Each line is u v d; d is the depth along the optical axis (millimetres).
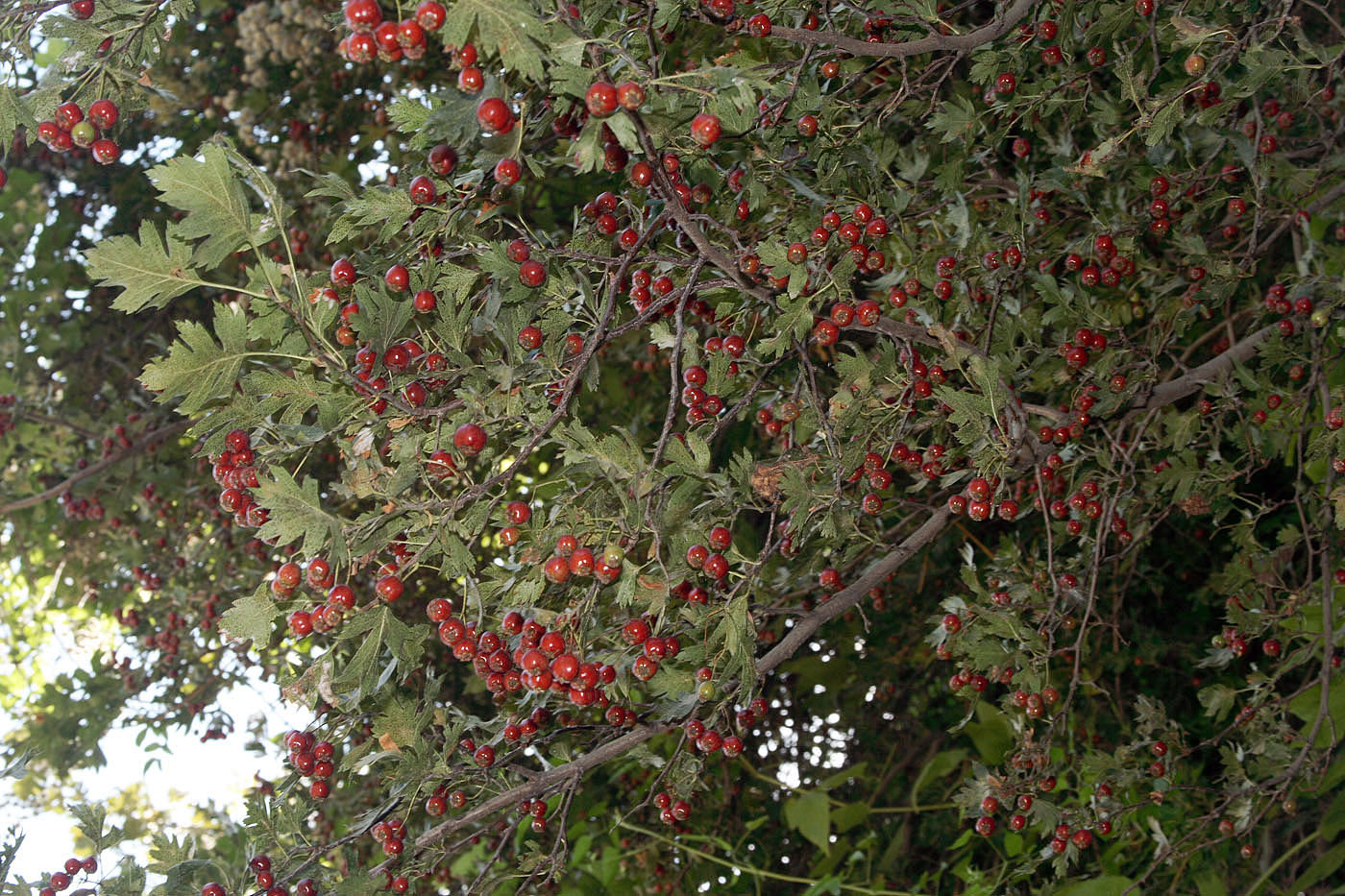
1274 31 2398
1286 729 2881
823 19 2250
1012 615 2684
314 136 4688
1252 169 2701
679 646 2301
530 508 2045
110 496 4547
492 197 2023
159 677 4473
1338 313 2740
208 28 4941
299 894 2061
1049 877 3811
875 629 4750
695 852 3775
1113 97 3053
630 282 2527
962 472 2545
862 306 2344
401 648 1918
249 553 4555
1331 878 3557
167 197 1644
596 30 2178
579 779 2309
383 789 2346
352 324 1854
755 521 4113
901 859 4504
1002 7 2449
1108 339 2830
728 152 2600
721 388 2400
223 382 1763
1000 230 2852
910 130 3459
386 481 1854
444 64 4238
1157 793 2881
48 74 1975
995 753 3736
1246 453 2953
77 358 4992
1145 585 4797
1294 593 2920
